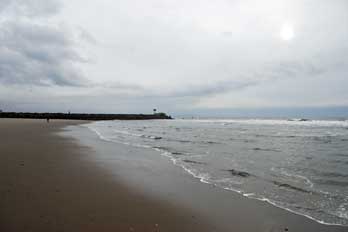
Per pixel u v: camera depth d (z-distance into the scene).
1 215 4.96
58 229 4.51
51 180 7.73
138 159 12.88
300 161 12.91
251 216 5.70
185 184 8.32
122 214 5.49
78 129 36.88
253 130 40.81
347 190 7.80
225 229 5.02
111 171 9.77
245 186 8.18
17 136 21.25
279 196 7.18
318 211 6.04
